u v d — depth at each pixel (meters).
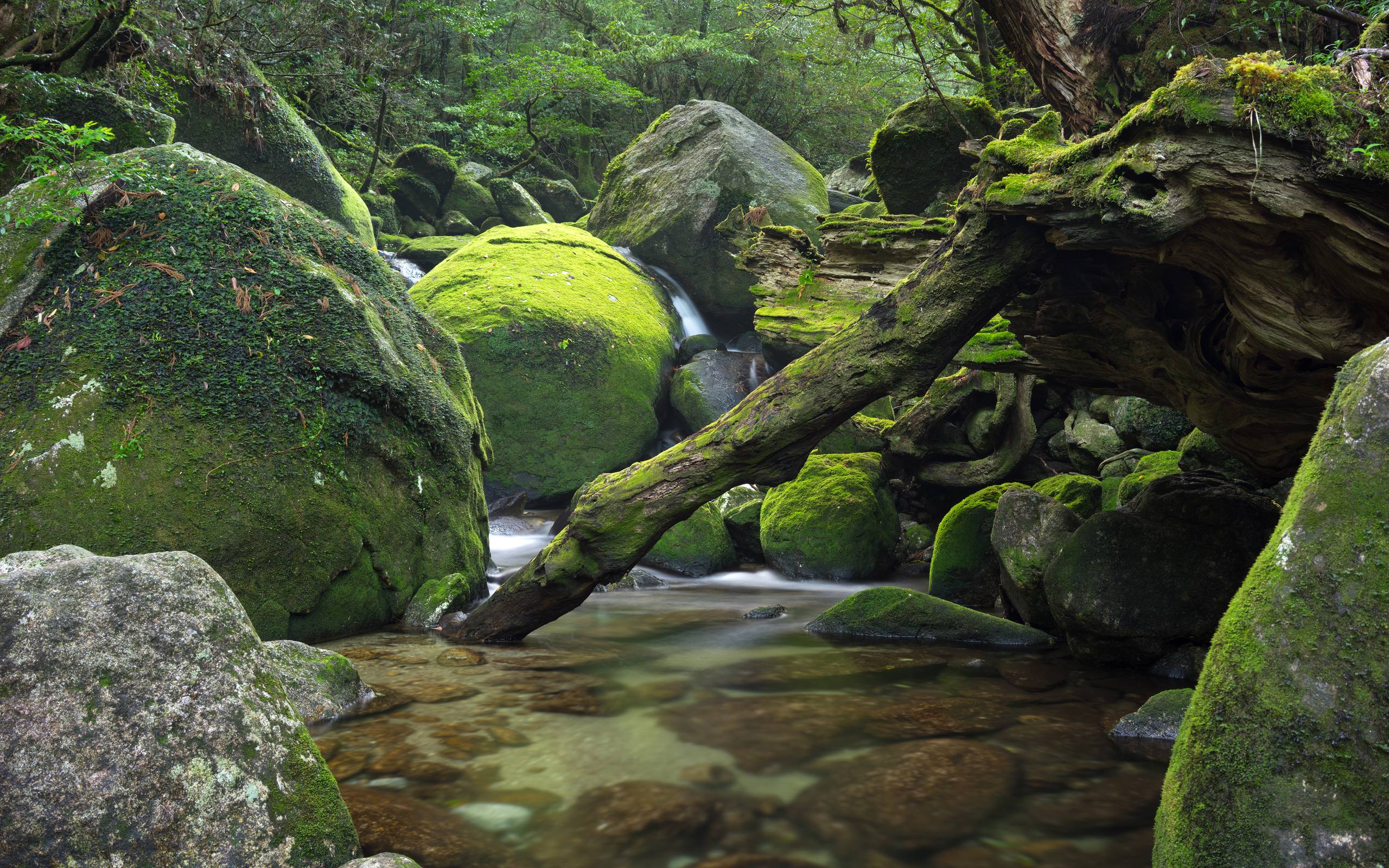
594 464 10.04
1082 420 8.20
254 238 5.51
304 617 4.94
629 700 3.99
